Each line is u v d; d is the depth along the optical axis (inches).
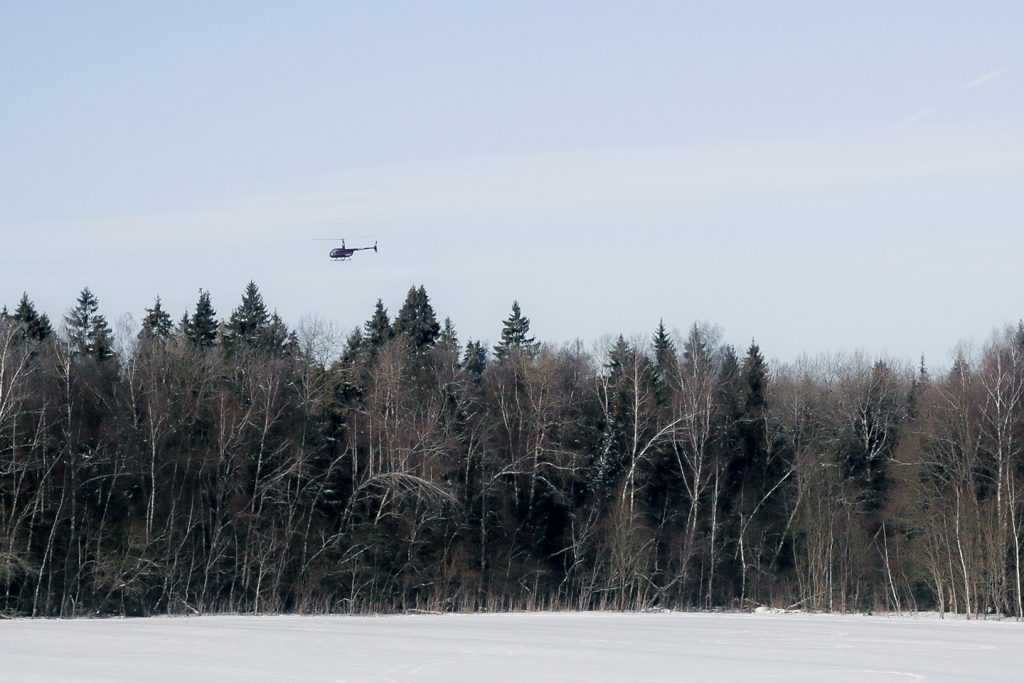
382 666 6220.5
